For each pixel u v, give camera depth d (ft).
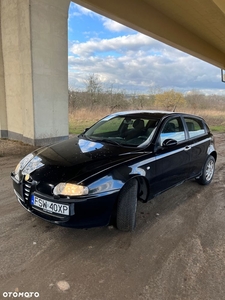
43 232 9.40
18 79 25.61
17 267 7.40
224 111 83.71
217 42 45.44
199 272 7.61
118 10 25.91
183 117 14.05
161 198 13.51
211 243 9.26
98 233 9.57
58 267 7.51
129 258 8.13
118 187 8.79
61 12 24.64
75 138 13.01
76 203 8.04
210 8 27.50
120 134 12.46
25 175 9.26
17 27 24.13
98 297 6.41
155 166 10.68
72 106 59.62
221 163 22.56
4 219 10.19
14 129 27.96
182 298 6.52
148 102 79.20
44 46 23.75
